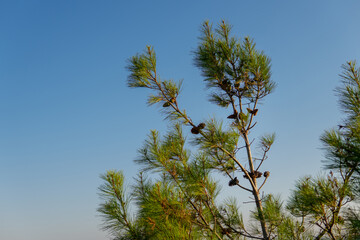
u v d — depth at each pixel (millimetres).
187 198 3912
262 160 4449
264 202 4363
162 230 3539
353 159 2969
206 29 4941
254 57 4609
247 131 4566
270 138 4531
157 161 4047
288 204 4086
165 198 3691
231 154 4492
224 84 4676
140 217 3795
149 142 4191
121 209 3678
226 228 4375
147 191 3812
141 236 3611
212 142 4297
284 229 3898
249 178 4355
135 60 4469
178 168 4094
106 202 3686
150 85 4430
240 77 4672
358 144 3045
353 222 3105
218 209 4660
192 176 3994
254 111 4574
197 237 3693
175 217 3730
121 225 3631
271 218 4062
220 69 4758
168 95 4422
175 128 4328
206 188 4059
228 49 4707
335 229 3688
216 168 4465
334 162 3133
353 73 3750
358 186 3119
